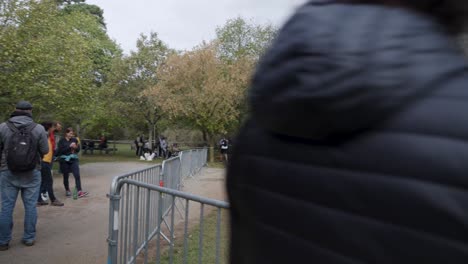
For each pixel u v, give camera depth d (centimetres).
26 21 1352
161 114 3192
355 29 76
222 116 2609
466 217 61
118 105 3133
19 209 770
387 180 70
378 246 71
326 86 74
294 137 88
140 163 2303
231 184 109
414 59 72
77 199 917
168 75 2695
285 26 88
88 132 3766
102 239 588
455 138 65
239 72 2817
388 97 71
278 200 91
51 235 603
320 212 80
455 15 77
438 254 64
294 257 85
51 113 1627
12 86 1305
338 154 78
